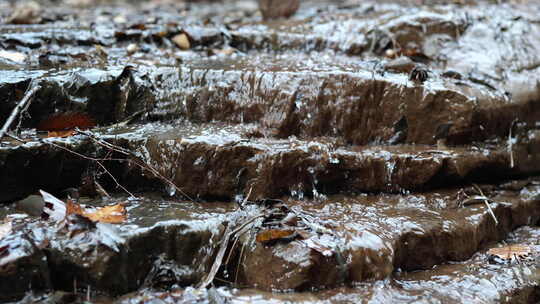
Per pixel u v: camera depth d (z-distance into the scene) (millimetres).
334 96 2666
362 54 2895
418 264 2541
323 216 2533
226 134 2590
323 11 3223
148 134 2588
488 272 2535
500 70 2820
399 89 2676
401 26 2910
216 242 2465
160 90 2670
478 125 2705
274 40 2924
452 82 2740
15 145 2521
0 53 2736
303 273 2430
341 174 2619
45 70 2662
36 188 2559
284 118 2652
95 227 2438
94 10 3555
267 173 2564
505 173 2730
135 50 2848
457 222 2574
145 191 2588
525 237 2676
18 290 2408
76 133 2572
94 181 2566
